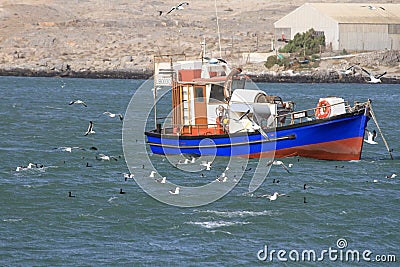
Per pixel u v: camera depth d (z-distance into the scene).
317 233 92.38
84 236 90.44
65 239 89.25
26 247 86.56
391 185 115.06
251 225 94.38
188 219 96.38
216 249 86.44
